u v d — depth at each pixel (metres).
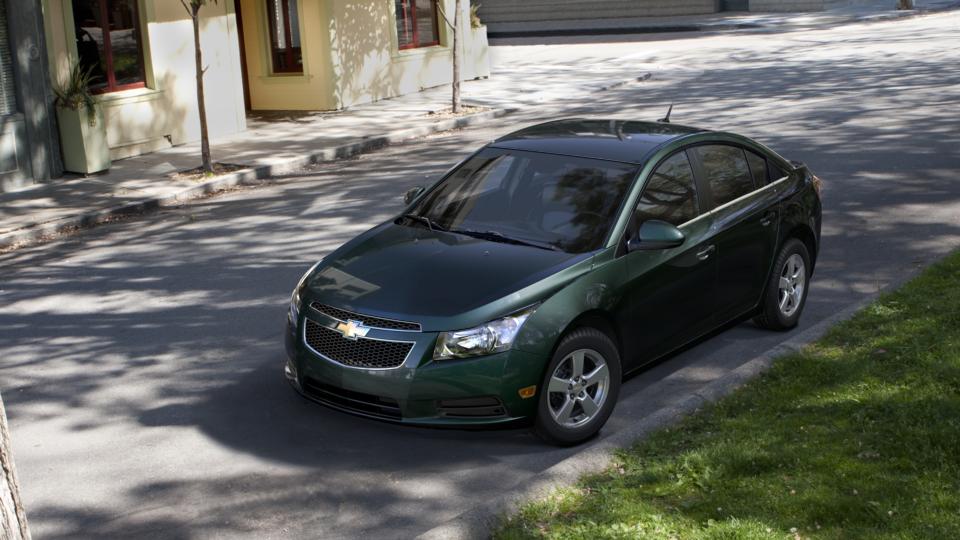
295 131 18.38
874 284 8.74
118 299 9.33
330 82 20.48
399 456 5.99
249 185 14.59
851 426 5.64
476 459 5.93
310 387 6.15
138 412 6.75
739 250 7.06
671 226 6.12
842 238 10.10
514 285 5.84
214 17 17.75
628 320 6.26
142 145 16.67
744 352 7.45
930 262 9.03
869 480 4.99
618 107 19.53
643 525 4.70
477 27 24.86
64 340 8.26
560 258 6.10
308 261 10.27
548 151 7.01
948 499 4.73
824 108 17.59
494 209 6.71
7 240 11.76
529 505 4.97
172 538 5.16
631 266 6.23
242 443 6.21
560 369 5.91
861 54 25.44
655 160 6.71
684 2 40.84
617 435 5.74
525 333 5.66
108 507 5.50
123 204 13.11
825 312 8.18
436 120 18.89
